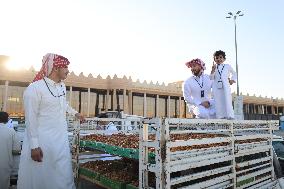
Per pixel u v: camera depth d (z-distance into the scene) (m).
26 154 3.52
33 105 3.46
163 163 2.88
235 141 4.05
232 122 3.91
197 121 3.29
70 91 31.84
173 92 38.94
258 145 4.53
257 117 29.12
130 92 35.06
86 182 5.01
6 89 28.11
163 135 2.91
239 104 9.35
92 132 5.80
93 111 34.00
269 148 4.82
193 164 3.19
